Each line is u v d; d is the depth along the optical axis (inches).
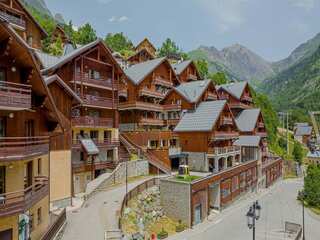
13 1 1787.6
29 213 855.1
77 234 938.1
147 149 1891.0
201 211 1523.1
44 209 975.6
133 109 2103.8
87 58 1608.0
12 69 766.5
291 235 1402.6
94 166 1558.8
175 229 1374.3
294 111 6471.5
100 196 1363.2
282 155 3523.6
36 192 831.7
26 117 869.2
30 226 864.9
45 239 780.0
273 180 2751.0
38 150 813.2
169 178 1534.2
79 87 1593.3
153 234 1163.9
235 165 2057.1
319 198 1950.1
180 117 2204.7
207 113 2042.3
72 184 1360.7
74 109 1581.0
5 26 663.1
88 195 1347.2
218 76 3983.8
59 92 1217.4
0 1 1673.2
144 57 3577.8
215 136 1975.9
